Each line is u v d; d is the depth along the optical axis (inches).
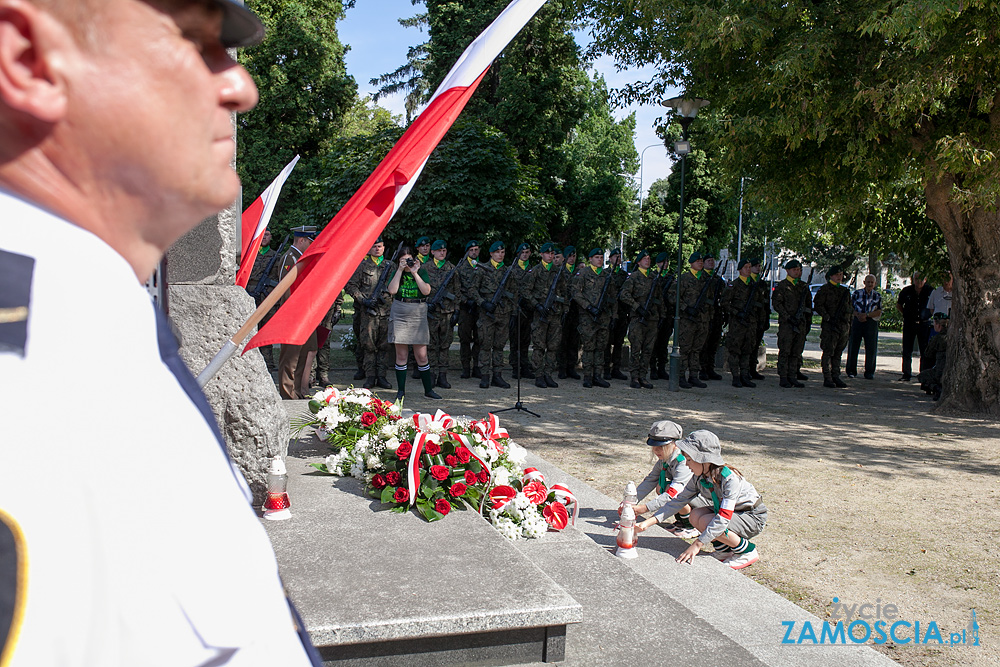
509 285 461.1
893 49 345.7
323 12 1103.0
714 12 360.8
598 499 234.8
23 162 21.1
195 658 19.6
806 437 346.6
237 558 20.9
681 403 427.5
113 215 22.6
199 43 23.6
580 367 545.6
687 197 1315.2
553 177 914.7
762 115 374.3
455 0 930.7
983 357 412.2
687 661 121.4
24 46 20.0
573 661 119.7
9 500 16.7
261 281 432.1
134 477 18.5
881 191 426.0
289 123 1064.8
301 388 353.4
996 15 312.7
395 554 134.1
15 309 17.6
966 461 309.6
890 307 1203.9
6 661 16.2
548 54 885.8
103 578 17.7
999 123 354.0
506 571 128.1
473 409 386.0
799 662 139.3
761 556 200.4
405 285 397.1
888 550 206.7
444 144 563.2
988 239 404.8
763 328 565.3
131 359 19.6
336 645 107.3
